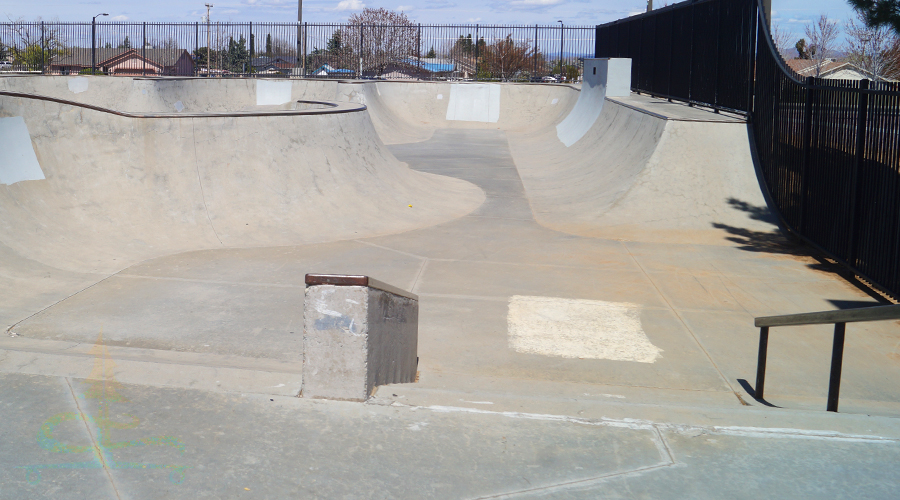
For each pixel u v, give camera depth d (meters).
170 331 6.02
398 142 21.06
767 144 11.16
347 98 22.66
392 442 2.76
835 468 2.60
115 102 25.41
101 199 9.16
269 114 10.60
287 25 29.91
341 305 3.05
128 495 2.34
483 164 17.00
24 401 3.02
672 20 18.06
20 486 2.38
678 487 2.47
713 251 9.36
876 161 7.39
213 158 10.02
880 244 7.27
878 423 3.02
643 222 10.80
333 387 3.11
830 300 7.37
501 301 7.18
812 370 5.55
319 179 10.83
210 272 7.89
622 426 2.97
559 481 2.51
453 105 26.73
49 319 6.18
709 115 13.52
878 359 5.81
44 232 8.27
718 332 6.41
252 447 2.68
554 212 11.77
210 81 26.50
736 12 12.91
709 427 2.98
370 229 10.23
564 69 35.97
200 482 2.43
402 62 33.59
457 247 9.41
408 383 4.25
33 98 9.08
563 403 3.21
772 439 2.86
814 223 9.16
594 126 18.80
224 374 3.37
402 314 3.95
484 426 2.94
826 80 8.75
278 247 9.09
